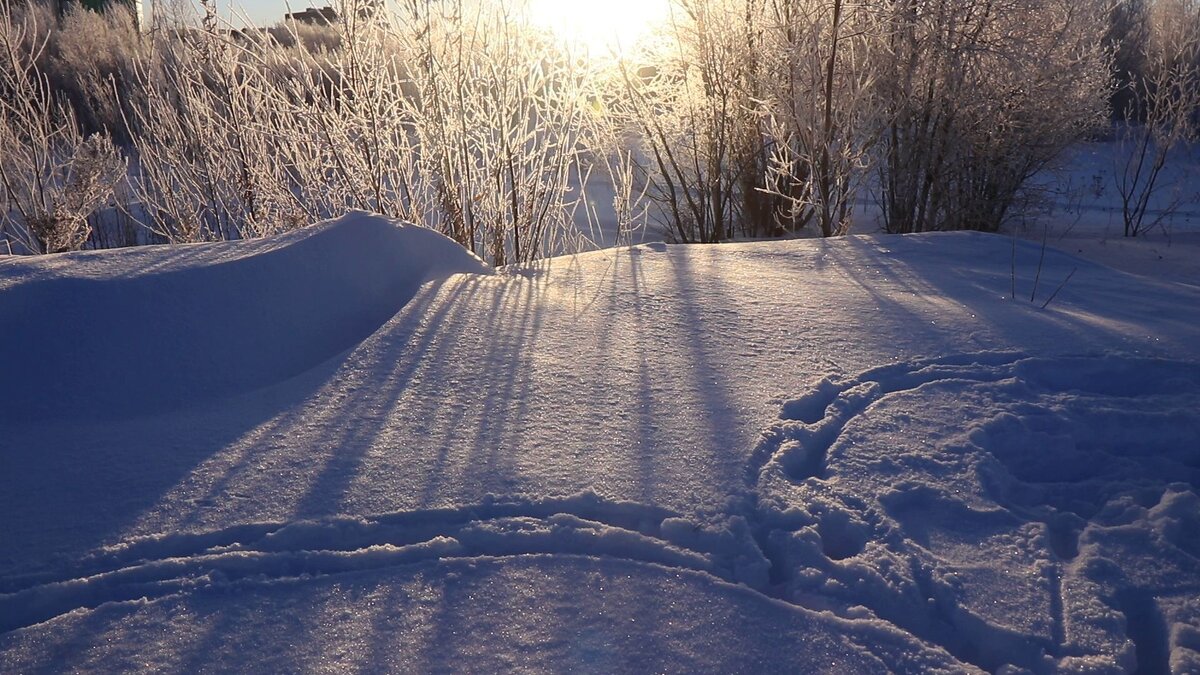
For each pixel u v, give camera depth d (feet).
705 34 30.09
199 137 22.56
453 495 7.98
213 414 9.79
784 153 29.91
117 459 8.68
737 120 31.07
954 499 8.19
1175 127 38.68
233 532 7.43
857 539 7.57
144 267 11.82
